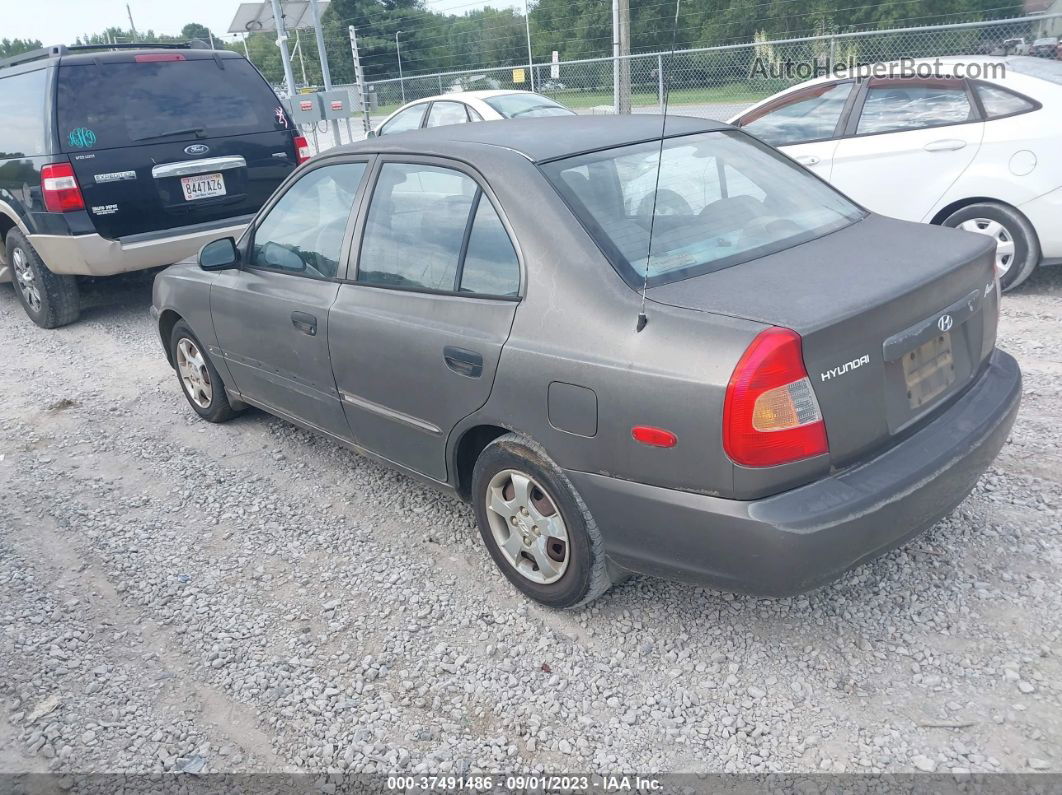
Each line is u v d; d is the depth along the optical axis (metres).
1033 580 3.16
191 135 7.21
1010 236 5.98
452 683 2.94
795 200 3.43
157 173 7.03
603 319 2.74
